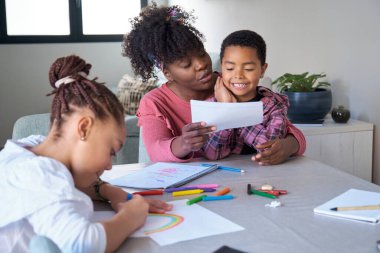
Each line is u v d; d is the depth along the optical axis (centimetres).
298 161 149
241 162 149
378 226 95
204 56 159
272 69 307
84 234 80
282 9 289
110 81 473
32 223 81
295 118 246
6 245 83
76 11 453
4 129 448
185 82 159
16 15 438
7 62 440
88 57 462
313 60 272
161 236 92
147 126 160
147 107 163
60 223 79
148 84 371
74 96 91
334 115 244
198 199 113
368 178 244
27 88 449
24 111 452
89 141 90
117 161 303
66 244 79
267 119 154
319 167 141
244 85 151
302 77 251
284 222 99
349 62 247
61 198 81
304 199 112
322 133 234
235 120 138
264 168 141
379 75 228
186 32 156
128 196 113
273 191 117
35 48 445
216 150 151
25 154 89
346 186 122
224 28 354
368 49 233
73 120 90
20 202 81
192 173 135
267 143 144
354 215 99
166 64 159
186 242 90
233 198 115
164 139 156
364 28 234
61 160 91
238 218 101
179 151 146
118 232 87
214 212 105
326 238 90
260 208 107
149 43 159
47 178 83
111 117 92
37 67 449
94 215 104
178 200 114
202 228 96
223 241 90
